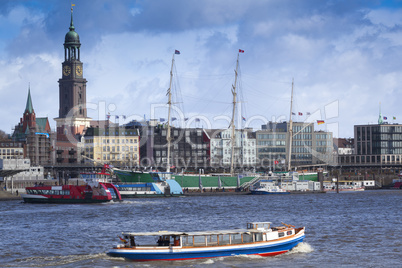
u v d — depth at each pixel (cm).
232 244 9488
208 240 9400
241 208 18762
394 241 11344
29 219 15112
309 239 11550
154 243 10238
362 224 14025
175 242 9306
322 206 19775
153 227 13450
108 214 16450
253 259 9512
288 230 10081
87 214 16412
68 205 19762
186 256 9250
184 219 15200
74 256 9706
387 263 9375
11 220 14862
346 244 10981
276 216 16075
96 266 9031
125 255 9262
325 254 10000
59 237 11881
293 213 16988
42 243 11162
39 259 9562
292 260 9512
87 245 10925
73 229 13062
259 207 19225
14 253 10188
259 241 9669
